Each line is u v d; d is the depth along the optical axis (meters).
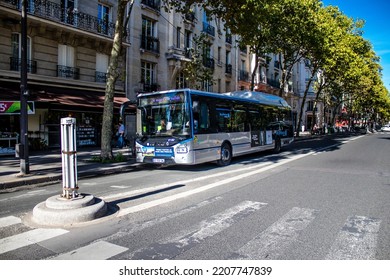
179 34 25.30
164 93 10.19
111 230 4.36
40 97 14.17
